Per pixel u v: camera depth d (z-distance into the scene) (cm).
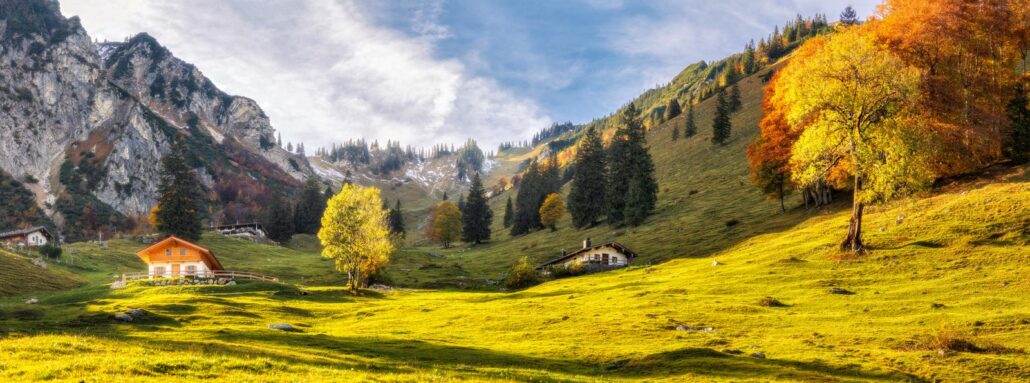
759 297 4931
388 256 9100
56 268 9938
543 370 2972
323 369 2419
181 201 14438
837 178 8006
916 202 7162
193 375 2081
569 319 4547
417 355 3347
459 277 10925
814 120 6525
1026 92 7981
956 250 5347
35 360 2214
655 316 4400
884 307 4153
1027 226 5412
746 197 12219
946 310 3900
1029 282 4259
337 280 10750
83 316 4600
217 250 14812
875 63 5828
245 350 2914
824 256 6081
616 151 15000
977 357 2883
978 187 6919
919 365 2848
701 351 3238
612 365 3136
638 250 10325
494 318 4856
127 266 12100
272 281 8488
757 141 10075
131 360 2198
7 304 6009
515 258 13362
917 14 7988
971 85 7800
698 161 18412
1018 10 7900
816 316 4084
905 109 5819
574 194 15888
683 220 11888
